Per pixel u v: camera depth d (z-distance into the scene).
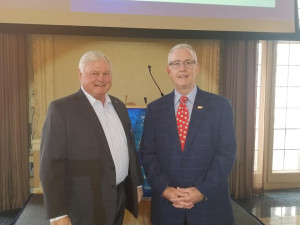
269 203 3.01
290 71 3.45
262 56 3.23
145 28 2.81
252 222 2.41
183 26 2.85
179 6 2.83
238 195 3.16
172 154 1.45
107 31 2.78
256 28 2.94
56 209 1.26
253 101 3.08
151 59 3.09
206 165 1.43
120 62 3.04
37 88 2.88
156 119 1.53
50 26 2.70
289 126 3.54
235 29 2.91
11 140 2.83
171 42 3.09
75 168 1.32
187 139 1.43
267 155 3.38
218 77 3.12
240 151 3.12
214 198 1.43
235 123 3.09
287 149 3.56
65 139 1.30
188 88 1.49
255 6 2.92
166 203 1.47
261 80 3.26
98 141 1.34
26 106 2.85
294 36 3.01
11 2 2.62
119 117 1.55
